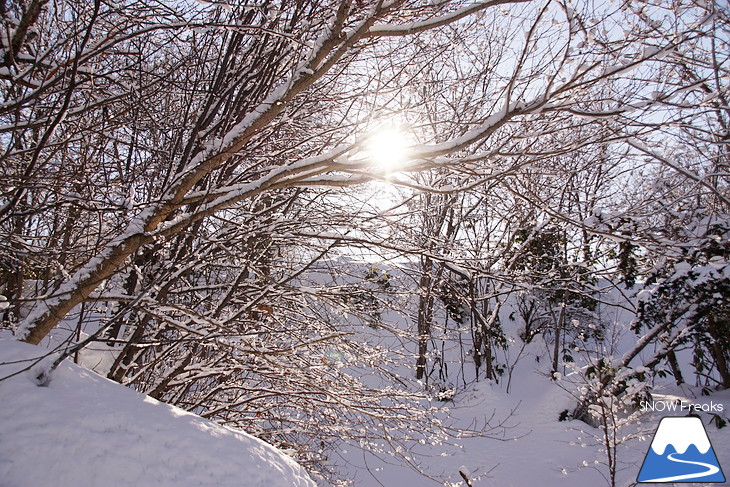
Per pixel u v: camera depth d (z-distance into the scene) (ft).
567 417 38.27
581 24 9.92
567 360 47.11
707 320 33.17
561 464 32.37
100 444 8.30
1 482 7.17
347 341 20.10
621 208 30.07
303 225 18.65
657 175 32.04
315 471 22.25
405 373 43.78
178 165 16.16
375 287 21.98
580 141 12.23
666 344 34.04
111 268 11.80
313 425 20.97
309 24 12.53
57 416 8.48
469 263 19.63
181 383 18.15
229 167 17.78
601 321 48.32
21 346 9.98
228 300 18.11
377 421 23.66
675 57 15.33
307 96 17.72
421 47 18.08
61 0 13.28
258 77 17.11
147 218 11.91
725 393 34.83
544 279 22.79
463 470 22.63
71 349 9.37
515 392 46.37
